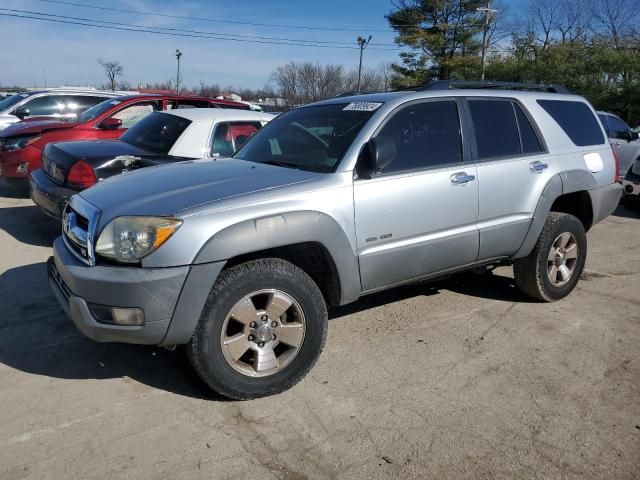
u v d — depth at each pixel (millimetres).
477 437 3012
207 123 6840
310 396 3377
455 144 4176
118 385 3461
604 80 34562
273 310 3281
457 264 4219
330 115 4160
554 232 4750
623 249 7141
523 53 43688
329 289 3656
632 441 3002
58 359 3770
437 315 4664
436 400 3365
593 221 5215
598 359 3932
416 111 4031
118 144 6664
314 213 3357
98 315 3012
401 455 2855
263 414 3184
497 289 5328
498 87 4824
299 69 62000
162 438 2941
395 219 3736
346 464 2779
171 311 2971
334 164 3627
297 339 3379
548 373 3721
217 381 3158
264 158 4137
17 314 4449
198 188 3324
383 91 4461
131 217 3037
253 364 3303
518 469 2768
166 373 3621
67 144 6555
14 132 8273
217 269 3033
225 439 2947
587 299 5141
